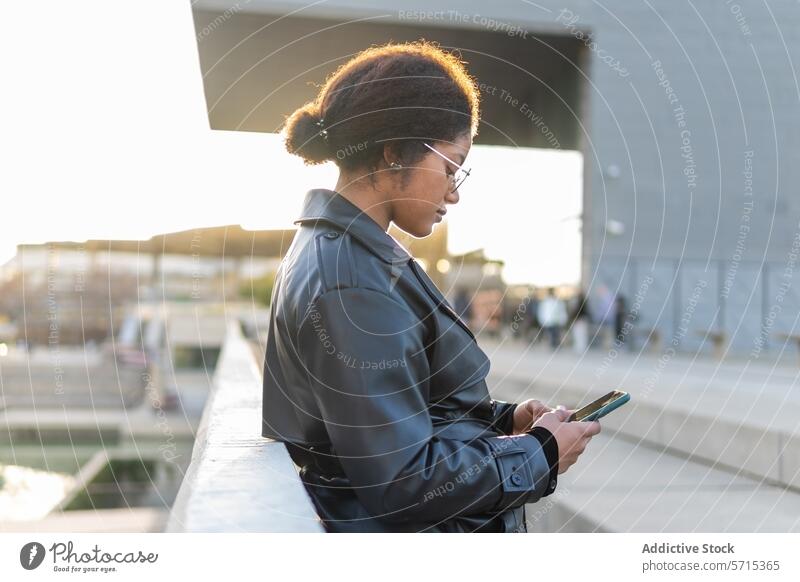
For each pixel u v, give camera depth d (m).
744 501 2.72
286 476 1.03
